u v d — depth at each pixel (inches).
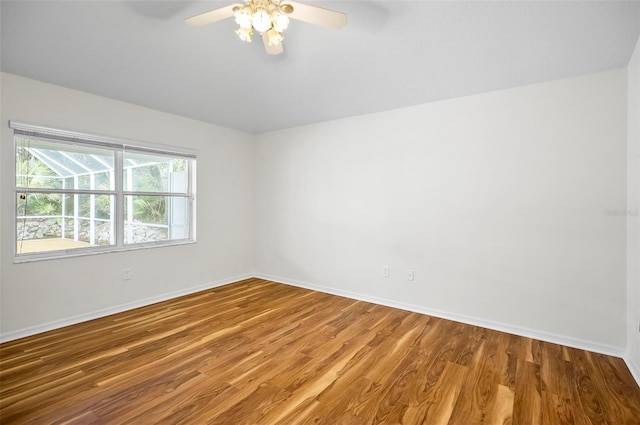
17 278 107.7
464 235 127.1
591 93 103.5
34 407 71.1
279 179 185.9
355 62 98.6
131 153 141.1
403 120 141.5
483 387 81.6
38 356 94.7
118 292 134.3
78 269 122.3
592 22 75.5
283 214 184.7
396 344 106.0
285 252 184.2
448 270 131.0
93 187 129.5
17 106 107.1
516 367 91.8
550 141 110.1
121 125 134.1
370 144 151.3
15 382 80.8
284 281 184.9
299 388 80.4
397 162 143.4
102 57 95.7
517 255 116.3
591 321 103.9
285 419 68.9
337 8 71.4
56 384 80.3
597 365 93.4
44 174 116.6
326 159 166.4
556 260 109.5
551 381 84.7
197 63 100.1
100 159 131.6
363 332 115.6
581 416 71.1
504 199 118.6
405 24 77.6
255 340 107.7
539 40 83.9
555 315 109.7
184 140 158.2
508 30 79.5
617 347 99.8
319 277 170.4
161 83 115.5
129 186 142.6
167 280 152.9
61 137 117.3
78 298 122.3
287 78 111.0
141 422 67.1
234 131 184.4
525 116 114.3
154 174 151.9
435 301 134.1
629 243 96.8
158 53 93.7
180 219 162.9
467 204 126.3
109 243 134.6
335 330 117.2
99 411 70.2
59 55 94.1
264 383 82.3
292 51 92.0
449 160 130.0
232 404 73.6
